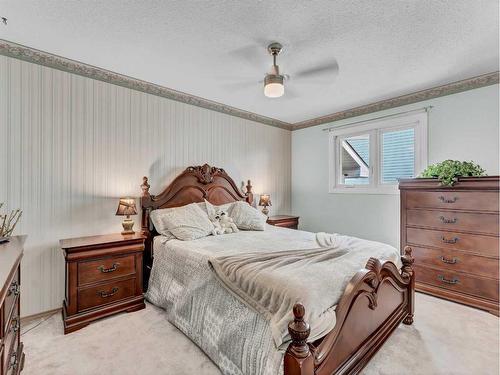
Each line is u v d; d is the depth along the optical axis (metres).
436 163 3.26
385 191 3.76
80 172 2.70
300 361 1.19
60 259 2.57
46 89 2.50
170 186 3.31
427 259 2.91
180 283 2.35
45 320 2.41
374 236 3.88
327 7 1.81
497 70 2.80
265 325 1.52
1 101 2.29
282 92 2.25
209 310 1.95
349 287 1.59
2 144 2.29
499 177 2.44
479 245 2.57
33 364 1.80
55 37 2.21
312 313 1.37
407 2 1.76
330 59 2.54
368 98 3.63
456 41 2.24
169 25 2.04
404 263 2.39
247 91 3.39
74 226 2.66
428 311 2.57
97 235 2.78
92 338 2.12
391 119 3.66
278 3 1.78
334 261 1.91
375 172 3.89
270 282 1.58
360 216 4.05
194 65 2.69
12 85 2.34
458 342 2.08
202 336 1.96
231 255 2.13
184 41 2.25
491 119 2.88
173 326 2.31
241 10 1.86
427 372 1.75
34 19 1.98
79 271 2.29
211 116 3.83
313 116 4.52
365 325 1.74
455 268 2.71
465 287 2.65
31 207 2.42
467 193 2.63
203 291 2.05
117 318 2.44
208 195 3.68
